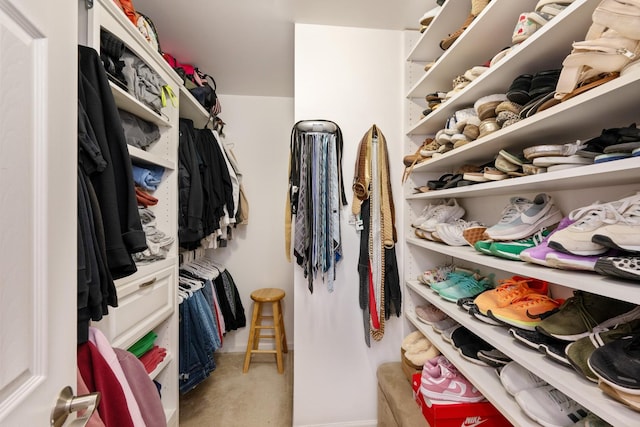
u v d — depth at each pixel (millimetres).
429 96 1221
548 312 733
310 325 1395
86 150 665
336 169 1352
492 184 821
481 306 872
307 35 1391
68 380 428
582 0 529
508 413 689
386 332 1432
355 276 1410
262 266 2352
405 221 1438
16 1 325
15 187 331
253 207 2352
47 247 385
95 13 814
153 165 1245
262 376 1897
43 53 380
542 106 646
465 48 992
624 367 462
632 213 513
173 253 1309
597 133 738
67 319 429
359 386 1419
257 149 2354
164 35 1489
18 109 335
